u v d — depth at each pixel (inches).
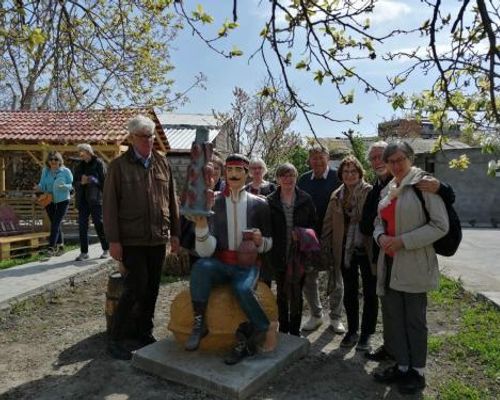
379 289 147.6
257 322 147.6
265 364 148.7
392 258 144.9
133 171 163.8
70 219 528.4
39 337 191.6
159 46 202.1
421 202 136.8
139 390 141.9
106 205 160.4
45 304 235.6
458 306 230.2
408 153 140.4
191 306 156.3
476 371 158.7
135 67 189.2
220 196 157.3
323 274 279.9
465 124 137.6
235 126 488.1
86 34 159.9
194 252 170.4
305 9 107.7
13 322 207.5
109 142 508.1
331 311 200.8
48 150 518.6
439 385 148.4
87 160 312.5
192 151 143.6
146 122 164.7
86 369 157.6
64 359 167.8
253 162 209.9
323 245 182.5
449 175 860.6
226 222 154.1
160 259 174.9
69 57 144.8
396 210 139.4
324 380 150.8
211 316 149.7
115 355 165.6
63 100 177.6
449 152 847.1
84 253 317.1
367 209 158.7
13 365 163.5
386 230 145.3
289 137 596.7
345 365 162.9
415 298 141.5
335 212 178.9
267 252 166.4
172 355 154.1
